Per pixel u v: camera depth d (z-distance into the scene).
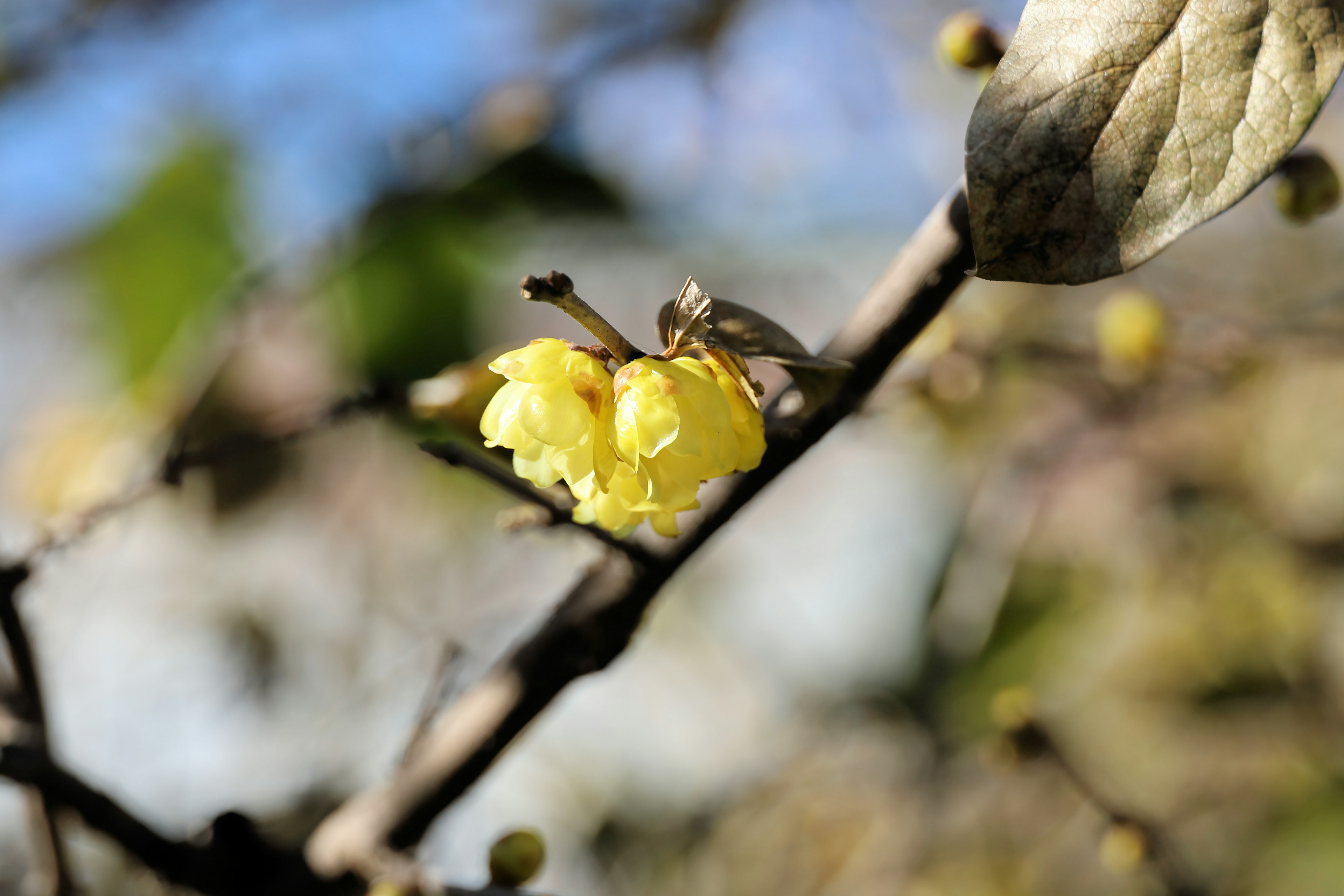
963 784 0.88
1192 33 0.35
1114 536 0.94
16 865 0.76
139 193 0.72
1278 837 0.83
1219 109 0.35
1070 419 0.81
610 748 1.07
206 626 0.91
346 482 0.86
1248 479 0.93
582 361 0.36
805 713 0.98
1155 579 0.93
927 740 0.87
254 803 0.81
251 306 0.61
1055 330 0.79
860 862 0.90
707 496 0.38
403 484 0.86
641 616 0.39
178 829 0.81
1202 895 0.47
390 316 0.65
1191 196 0.35
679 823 1.04
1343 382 0.87
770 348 0.36
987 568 0.81
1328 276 0.89
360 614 0.94
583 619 0.39
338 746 0.83
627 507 0.36
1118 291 0.82
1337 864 0.78
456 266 0.66
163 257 0.71
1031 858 0.89
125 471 0.57
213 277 0.71
